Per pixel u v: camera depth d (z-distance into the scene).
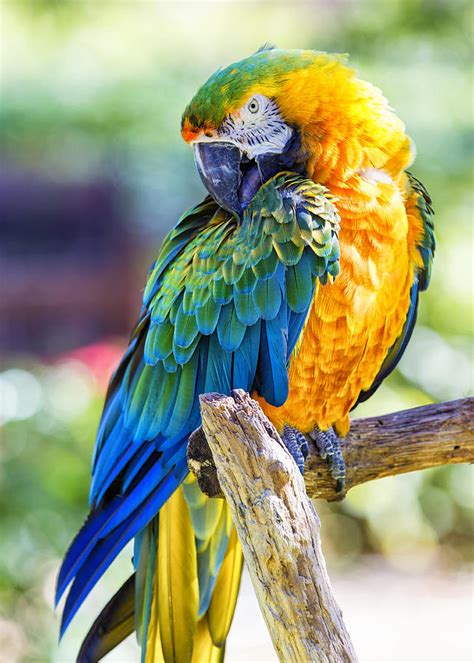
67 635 6.60
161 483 4.20
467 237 9.33
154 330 4.31
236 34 11.66
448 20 9.70
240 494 2.93
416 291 4.54
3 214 13.12
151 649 4.28
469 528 10.08
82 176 12.49
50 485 7.04
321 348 4.10
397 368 9.37
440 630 8.67
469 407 4.34
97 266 12.76
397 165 4.27
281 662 2.96
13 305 12.60
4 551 6.74
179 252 4.45
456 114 9.31
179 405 4.20
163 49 11.27
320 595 2.90
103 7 11.54
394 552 10.06
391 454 4.36
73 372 8.07
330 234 3.95
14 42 11.50
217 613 4.39
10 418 7.36
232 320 4.07
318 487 4.37
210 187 4.36
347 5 10.15
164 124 10.56
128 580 4.35
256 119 4.27
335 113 4.14
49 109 10.70
